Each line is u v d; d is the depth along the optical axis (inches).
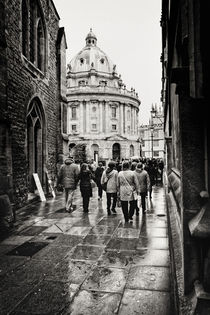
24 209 393.7
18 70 390.3
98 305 131.6
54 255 202.5
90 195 379.2
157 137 3270.2
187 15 87.2
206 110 97.7
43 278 163.3
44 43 538.9
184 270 96.9
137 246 221.1
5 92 289.6
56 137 621.0
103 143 2910.9
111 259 192.9
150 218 328.2
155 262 185.5
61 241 237.9
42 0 516.7
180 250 131.9
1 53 281.6
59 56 631.8
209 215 91.0
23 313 126.0
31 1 475.8
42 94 508.7
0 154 282.2
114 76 3427.7
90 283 155.6
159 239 240.1
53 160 594.6
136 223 302.4
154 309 126.3
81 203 460.4
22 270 175.5
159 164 932.0
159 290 145.2
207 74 85.6
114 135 2915.8
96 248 217.8
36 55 489.4
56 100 621.3
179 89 100.7
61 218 332.8
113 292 144.4
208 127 97.3
